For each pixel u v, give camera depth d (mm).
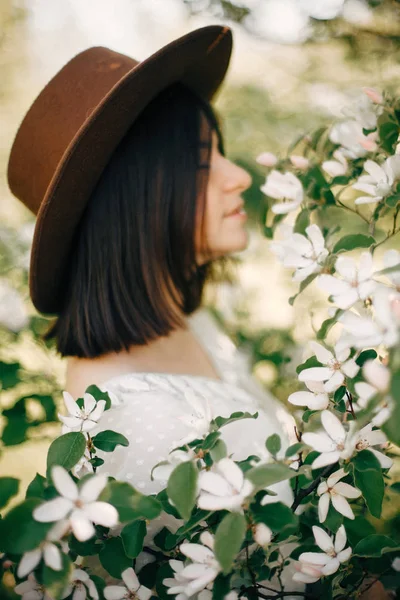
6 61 3604
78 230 1466
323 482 883
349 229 1984
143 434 1133
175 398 1223
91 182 1377
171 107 1430
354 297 829
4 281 2387
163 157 1397
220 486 737
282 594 902
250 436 1227
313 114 2941
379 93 1270
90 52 1535
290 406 1835
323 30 2303
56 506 717
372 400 624
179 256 1426
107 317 1381
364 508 1242
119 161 1400
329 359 908
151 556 1052
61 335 1449
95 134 1309
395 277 783
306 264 1023
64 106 1488
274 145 3021
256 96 3018
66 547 811
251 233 2721
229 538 698
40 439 1757
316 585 1001
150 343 1393
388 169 1107
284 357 2258
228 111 3051
